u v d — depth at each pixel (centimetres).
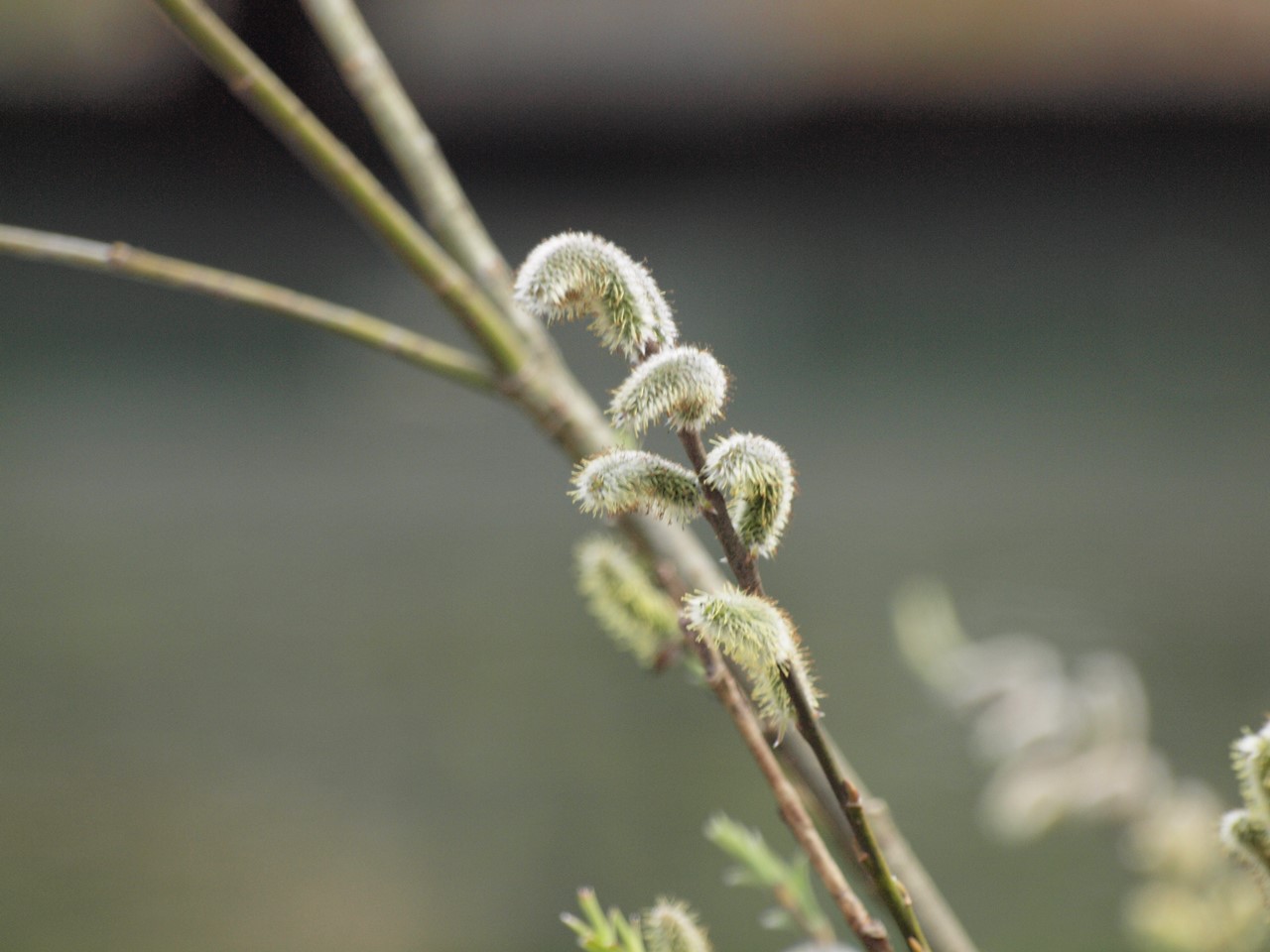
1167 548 367
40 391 445
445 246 87
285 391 459
